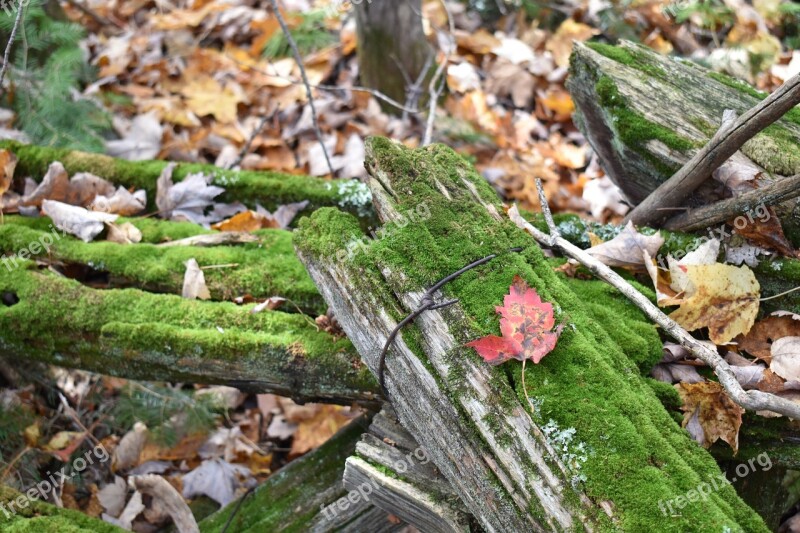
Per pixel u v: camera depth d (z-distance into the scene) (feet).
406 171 2.98
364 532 3.12
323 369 3.01
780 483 3.10
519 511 2.51
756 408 2.58
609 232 3.43
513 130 5.05
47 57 4.59
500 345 2.60
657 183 3.43
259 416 3.96
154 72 5.36
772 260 3.17
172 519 3.43
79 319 3.12
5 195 3.74
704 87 3.42
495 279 2.77
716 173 3.18
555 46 5.54
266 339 3.05
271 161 4.70
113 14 6.02
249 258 3.38
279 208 3.74
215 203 3.81
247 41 5.78
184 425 3.68
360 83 5.18
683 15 5.25
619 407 2.60
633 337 2.98
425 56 4.96
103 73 5.19
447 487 2.78
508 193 4.62
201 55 5.37
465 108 5.05
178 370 3.11
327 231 2.93
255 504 3.27
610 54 3.50
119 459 3.62
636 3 5.57
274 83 5.18
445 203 2.92
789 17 5.37
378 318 2.76
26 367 3.69
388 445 2.91
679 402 2.90
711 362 2.75
